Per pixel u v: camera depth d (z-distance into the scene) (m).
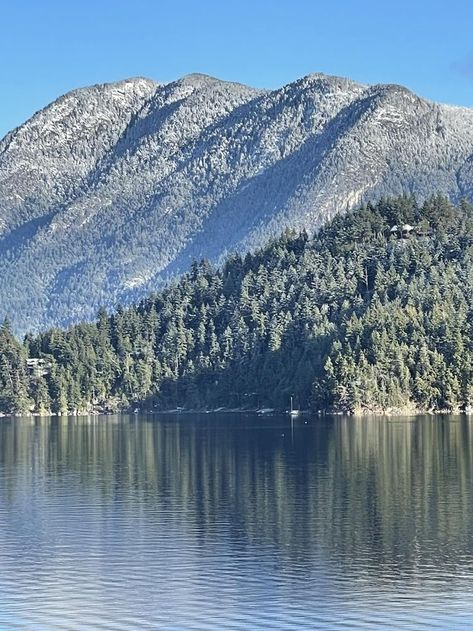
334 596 96.44
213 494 154.38
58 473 187.38
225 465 195.62
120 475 182.25
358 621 89.94
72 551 114.81
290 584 100.44
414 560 108.44
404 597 95.88
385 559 109.00
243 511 138.25
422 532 121.75
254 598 96.38
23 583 102.19
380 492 152.75
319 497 149.12
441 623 89.25
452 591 97.44
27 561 110.56
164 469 191.12
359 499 146.38
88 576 104.44
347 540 118.12
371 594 96.94
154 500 149.25
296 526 126.75
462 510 135.50
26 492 159.75
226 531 124.50
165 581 102.25
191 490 159.50
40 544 118.50
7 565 108.94
